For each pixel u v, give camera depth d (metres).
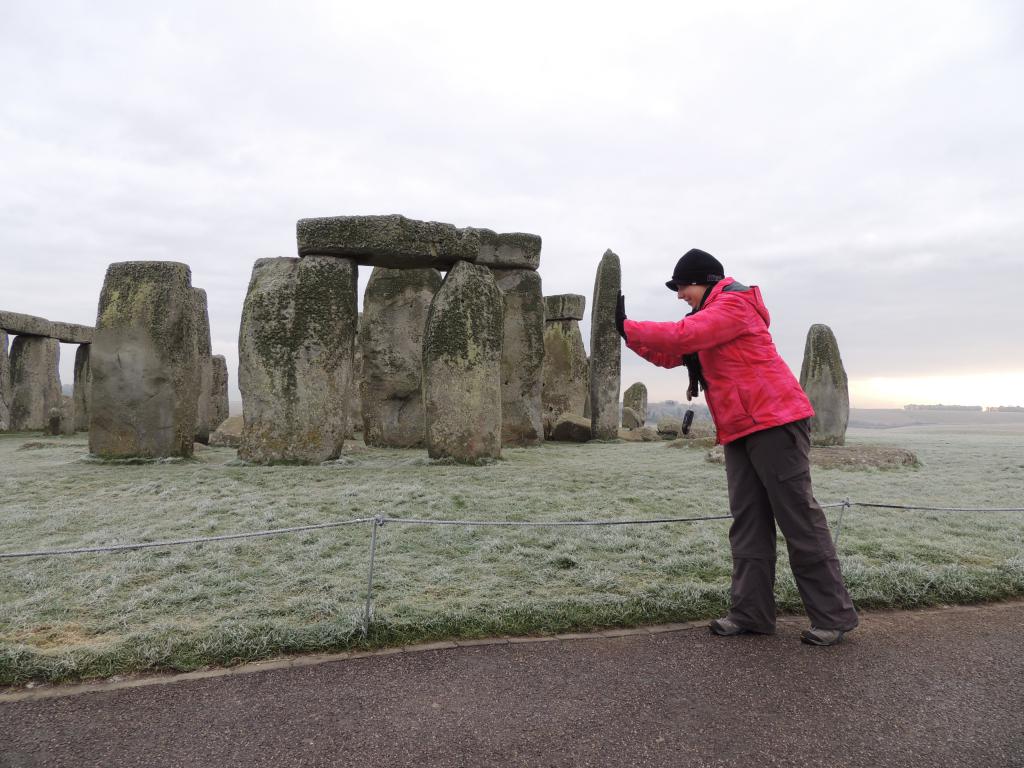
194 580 3.95
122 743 2.29
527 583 4.02
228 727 2.40
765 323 3.47
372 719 2.46
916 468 9.73
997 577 4.20
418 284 12.80
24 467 8.41
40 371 18.59
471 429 9.02
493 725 2.43
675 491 7.25
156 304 8.95
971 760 2.23
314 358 8.75
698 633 3.36
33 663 2.80
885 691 2.73
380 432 12.66
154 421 8.87
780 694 2.69
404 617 3.35
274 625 3.21
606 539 4.97
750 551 3.36
